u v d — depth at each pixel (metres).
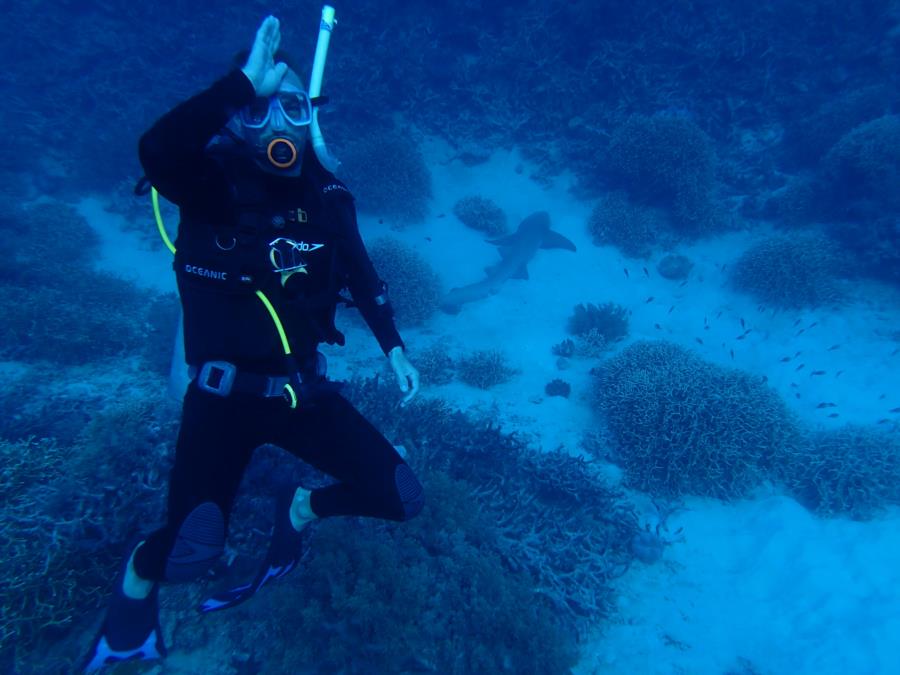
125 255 11.91
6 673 3.51
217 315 1.72
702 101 12.87
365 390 6.67
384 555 4.00
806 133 11.80
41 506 4.19
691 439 6.86
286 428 1.98
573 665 4.25
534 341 9.92
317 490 2.50
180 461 1.78
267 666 3.68
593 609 4.93
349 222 2.05
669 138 11.53
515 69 13.86
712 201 11.69
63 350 8.05
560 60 13.65
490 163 14.16
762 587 5.50
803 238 10.51
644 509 6.52
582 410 8.23
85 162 12.77
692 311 10.39
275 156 1.66
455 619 4.10
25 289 9.09
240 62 1.85
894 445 6.94
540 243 12.05
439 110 14.37
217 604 2.70
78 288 9.69
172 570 1.65
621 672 4.64
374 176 12.80
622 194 12.39
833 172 10.75
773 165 12.17
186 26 14.53
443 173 14.09
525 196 13.50
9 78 14.02
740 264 10.75
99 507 4.20
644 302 10.76
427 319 10.48
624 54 13.09
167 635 3.79
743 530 6.21
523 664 4.00
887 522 6.18
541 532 5.38
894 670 4.61
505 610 4.12
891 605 5.15
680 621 5.14
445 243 12.53
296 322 1.81
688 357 8.40
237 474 1.88
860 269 10.09
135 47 14.39
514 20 13.99
